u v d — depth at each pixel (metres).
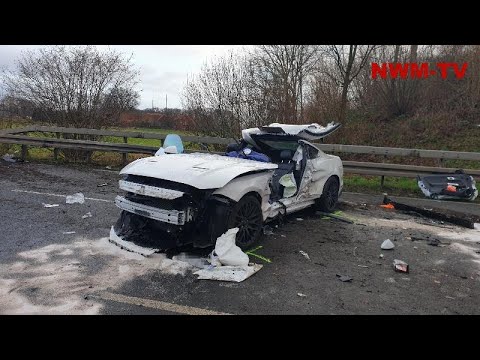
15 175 9.45
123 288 3.90
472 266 5.04
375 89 16.52
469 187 8.98
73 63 12.40
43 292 3.75
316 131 6.83
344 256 5.18
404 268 4.71
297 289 4.09
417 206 8.22
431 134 14.55
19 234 5.34
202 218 4.68
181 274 4.28
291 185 6.32
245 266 4.50
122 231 5.20
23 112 12.88
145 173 4.80
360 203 8.47
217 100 12.98
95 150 11.48
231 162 5.33
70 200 7.25
